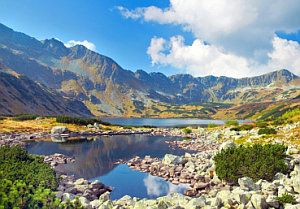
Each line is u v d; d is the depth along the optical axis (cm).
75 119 11956
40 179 2319
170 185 3316
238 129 8950
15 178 2086
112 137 9062
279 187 2233
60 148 6275
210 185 3061
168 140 8262
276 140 5438
